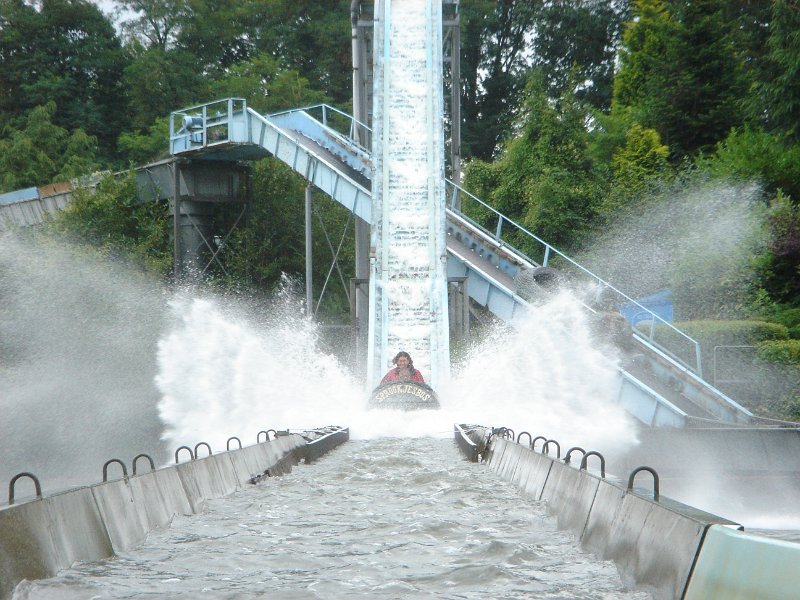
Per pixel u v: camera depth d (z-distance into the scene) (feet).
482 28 327.26
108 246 166.61
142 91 293.84
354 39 179.73
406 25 158.71
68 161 265.13
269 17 323.37
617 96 235.20
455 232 140.15
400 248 126.62
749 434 72.69
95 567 26.45
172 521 35.19
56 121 291.99
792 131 161.38
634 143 181.88
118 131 307.99
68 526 26.12
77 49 304.50
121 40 315.78
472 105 330.34
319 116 281.33
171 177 188.44
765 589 16.21
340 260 228.84
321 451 67.36
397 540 31.94
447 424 92.73
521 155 192.44
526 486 44.14
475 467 59.11
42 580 23.57
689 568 20.21
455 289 136.05
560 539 31.89
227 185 189.88
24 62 296.71
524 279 118.42
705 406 93.97
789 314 128.36
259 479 50.16
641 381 98.53
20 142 258.98
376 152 137.18
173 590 23.97
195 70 308.19
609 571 26.12
